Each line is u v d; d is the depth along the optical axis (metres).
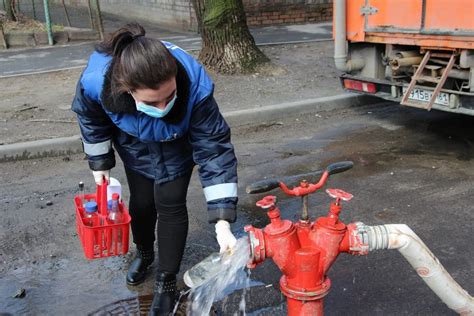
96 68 2.72
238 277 3.64
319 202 4.81
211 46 9.08
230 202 2.72
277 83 8.55
